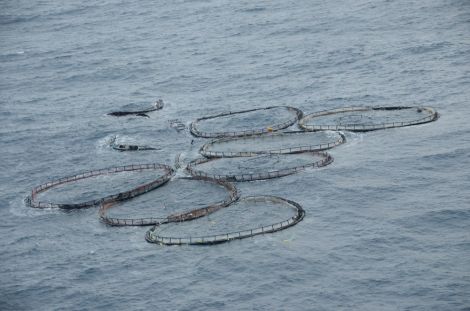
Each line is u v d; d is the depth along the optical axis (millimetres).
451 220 172250
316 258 163500
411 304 147250
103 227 184750
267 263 163375
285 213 182250
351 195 187375
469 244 163125
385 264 159500
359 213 179500
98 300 156750
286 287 155625
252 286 156875
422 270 156125
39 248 177875
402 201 182375
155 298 155875
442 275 154000
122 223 184750
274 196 190375
